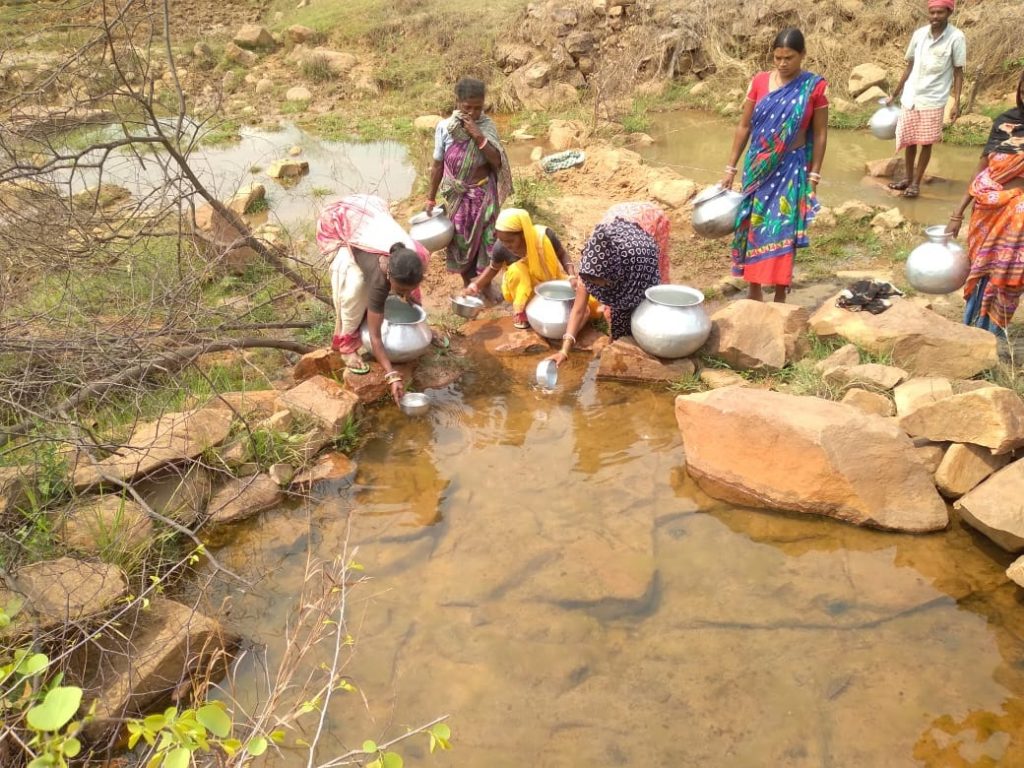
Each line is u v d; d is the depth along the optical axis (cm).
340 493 415
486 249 612
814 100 487
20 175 448
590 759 277
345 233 469
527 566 361
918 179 784
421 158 962
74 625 292
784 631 323
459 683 306
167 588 357
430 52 1362
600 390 498
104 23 473
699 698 297
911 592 340
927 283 512
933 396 418
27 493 358
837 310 507
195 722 191
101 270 522
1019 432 373
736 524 384
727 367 498
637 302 499
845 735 280
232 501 384
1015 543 350
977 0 1130
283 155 1032
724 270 650
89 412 456
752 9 1215
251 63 1470
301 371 507
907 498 376
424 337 492
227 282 605
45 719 161
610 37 1240
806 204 514
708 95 1183
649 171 838
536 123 1106
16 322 451
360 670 312
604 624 330
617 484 415
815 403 402
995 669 303
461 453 444
